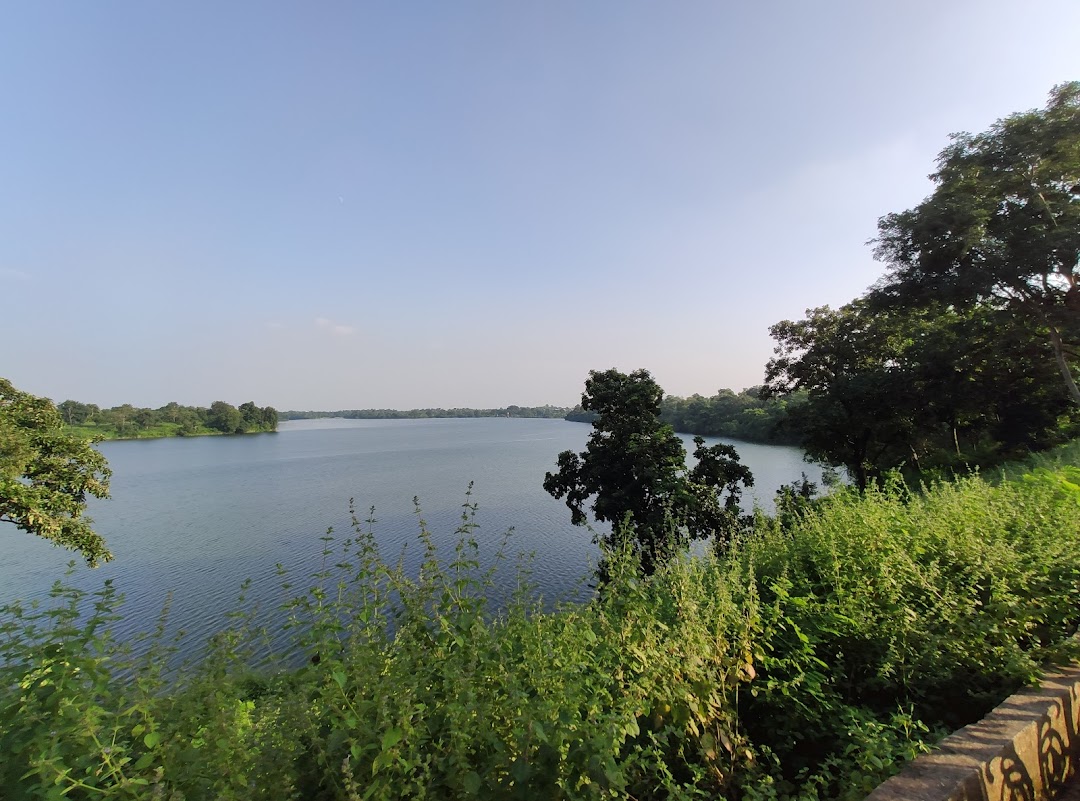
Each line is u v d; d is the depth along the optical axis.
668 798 2.39
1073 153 16.50
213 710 2.12
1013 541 4.31
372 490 50.28
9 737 1.99
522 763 2.04
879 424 21.84
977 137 18.47
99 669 2.13
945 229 18.34
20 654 2.17
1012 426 21.86
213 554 27.25
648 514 14.85
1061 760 2.68
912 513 5.29
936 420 23.08
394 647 2.52
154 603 19.02
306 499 45.91
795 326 25.67
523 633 2.85
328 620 2.54
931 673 3.37
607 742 2.14
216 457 94.31
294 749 2.04
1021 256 16.88
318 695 2.22
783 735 3.26
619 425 16.69
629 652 2.98
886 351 24.25
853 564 4.38
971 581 3.81
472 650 2.49
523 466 70.38
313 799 2.03
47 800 1.69
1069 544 4.03
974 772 2.22
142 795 1.74
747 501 21.23
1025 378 21.09
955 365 20.45
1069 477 7.00
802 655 3.43
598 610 3.52
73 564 2.91
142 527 35.06
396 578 2.85
